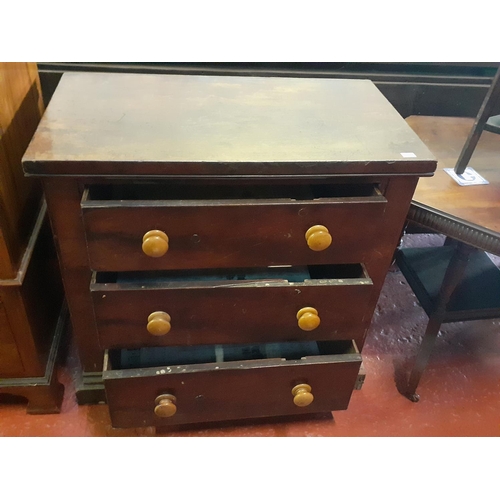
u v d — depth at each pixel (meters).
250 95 1.03
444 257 1.35
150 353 1.06
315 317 0.88
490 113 1.01
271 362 0.94
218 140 0.83
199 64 1.34
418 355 1.19
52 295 1.19
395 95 1.45
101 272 0.91
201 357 1.06
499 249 0.93
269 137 0.86
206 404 0.99
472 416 1.22
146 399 0.95
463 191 1.05
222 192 0.96
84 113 0.89
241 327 0.92
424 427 1.18
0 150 0.87
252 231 0.81
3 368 1.06
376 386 1.27
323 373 0.96
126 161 0.75
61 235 0.86
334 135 0.88
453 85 1.44
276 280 0.88
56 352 1.16
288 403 1.02
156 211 0.76
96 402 1.17
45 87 1.30
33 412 1.14
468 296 1.21
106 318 0.87
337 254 0.87
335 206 0.80
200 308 0.88
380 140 0.88
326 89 1.09
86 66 1.28
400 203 0.90
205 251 0.82
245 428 1.15
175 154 0.77
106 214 0.75
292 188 0.99
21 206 0.98
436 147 1.22
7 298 0.94
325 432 1.16
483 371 1.34
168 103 0.96
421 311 1.52
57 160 0.74
